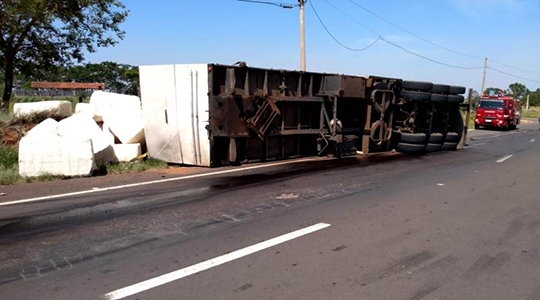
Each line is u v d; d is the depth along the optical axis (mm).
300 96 12078
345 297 3682
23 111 12539
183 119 10562
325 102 12719
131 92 64750
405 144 14438
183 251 4695
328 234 5379
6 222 5684
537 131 35656
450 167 11492
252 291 3756
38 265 4258
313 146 13117
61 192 7473
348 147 13133
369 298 3676
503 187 8711
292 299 3625
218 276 4055
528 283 4043
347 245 4988
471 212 6621
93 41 18875
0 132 11523
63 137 9094
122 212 6238
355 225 5797
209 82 10203
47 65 18219
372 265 4402
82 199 6988
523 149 17531
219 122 10422
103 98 12344
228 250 4742
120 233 5277
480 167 11625
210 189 7949
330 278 4066
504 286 3975
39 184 8164
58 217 5934
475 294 3801
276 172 9984
